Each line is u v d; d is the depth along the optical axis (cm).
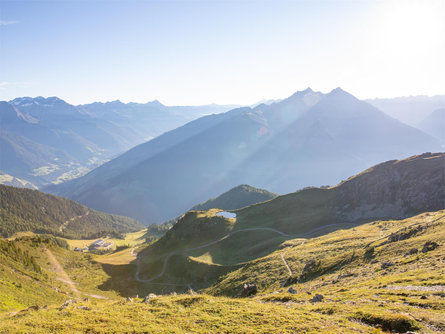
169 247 17212
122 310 2950
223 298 3484
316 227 16650
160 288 12444
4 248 9638
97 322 2589
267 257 9825
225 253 14838
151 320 2647
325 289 4397
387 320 2247
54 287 8894
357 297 3128
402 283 3300
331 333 2152
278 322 2491
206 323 2569
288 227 16800
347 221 17100
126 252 19562
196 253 15038
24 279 8031
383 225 11375
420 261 4069
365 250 6112
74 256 15988
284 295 3844
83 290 11125
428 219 9462
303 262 7944
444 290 2723
